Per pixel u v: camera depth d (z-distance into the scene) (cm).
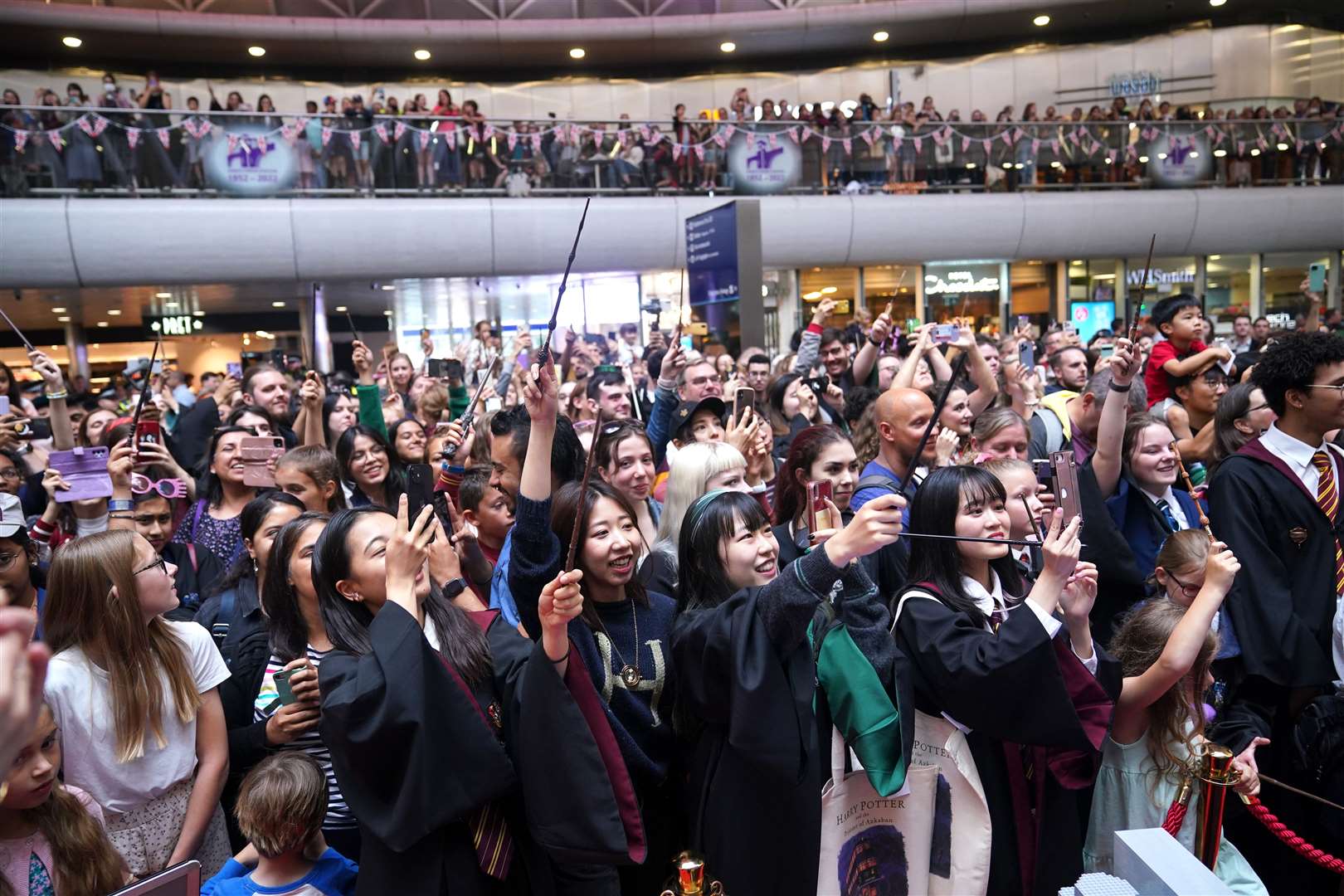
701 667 208
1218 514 309
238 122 1282
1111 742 253
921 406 351
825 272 1625
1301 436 308
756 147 1478
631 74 1988
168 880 141
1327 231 1599
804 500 329
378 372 826
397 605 192
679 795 235
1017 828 226
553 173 1416
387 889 187
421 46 1828
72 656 225
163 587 234
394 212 1339
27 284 1225
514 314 1783
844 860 214
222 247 1278
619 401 514
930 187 1535
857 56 1983
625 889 233
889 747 206
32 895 187
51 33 1653
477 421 371
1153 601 262
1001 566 253
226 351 1692
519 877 199
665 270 1491
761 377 646
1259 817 261
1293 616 288
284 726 233
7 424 434
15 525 289
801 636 198
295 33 1736
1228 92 1875
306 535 256
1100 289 1666
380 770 183
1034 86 1955
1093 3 1798
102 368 1680
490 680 208
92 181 1231
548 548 241
